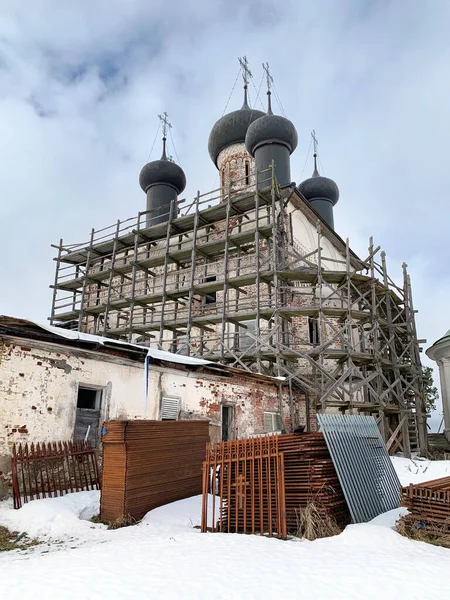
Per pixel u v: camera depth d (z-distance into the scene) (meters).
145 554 6.01
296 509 7.50
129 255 27.69
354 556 5.82
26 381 10.12
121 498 8.48
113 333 24.36
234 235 21.31
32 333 10.12
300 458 7.77
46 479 9.85
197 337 21.50
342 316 19.70
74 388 11.12
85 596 4.54
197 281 24.94
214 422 14.90
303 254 24.19
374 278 19.50
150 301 24.17
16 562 5.94
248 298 21.42
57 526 7.93
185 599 4.45
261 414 17.11
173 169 31.78
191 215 23.42
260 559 5.68
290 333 20.33
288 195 22.64
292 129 26.91
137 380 12.80
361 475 8.32
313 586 4.75
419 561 5.57
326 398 17.23
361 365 19.66
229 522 7.65
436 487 7.04
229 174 30.08
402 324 20.92
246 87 32.38
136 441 8.94
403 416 19.05
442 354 26.03
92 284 28.22
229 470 7.87
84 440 10.91
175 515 8.68
